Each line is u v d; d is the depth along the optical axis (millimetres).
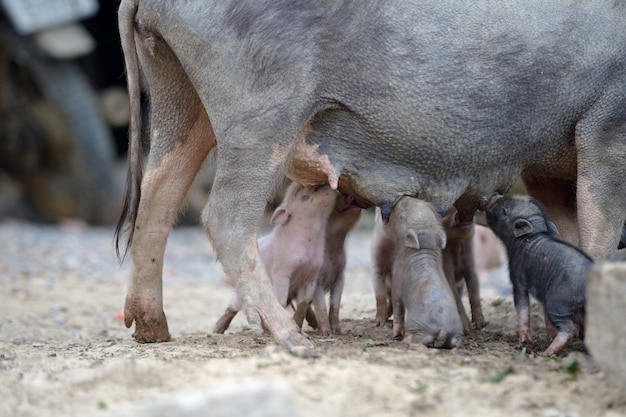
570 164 12680
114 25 37625
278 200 16609
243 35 11266
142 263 12586
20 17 31469
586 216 12227
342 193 12852
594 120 12188
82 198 34750
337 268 13492
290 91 11344
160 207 12562
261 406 7492
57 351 11891
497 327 14047
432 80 11633
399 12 11555
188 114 12414
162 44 11898
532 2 11930
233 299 13875
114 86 38812
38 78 32969
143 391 9133
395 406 8602
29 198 35875
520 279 11672
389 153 11945
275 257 13000
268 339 12453
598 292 8656
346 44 11453
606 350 8617
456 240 13430
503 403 8711
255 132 11359
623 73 12148
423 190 12211
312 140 11859
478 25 11719
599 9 12094
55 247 26766
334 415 8336
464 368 9812
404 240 11617
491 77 11773
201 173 12977
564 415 8453
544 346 11828
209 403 7496
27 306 18484
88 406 8773
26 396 9094
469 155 12047
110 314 18000
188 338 12867
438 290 11195
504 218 11891
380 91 11594
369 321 14367
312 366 9711
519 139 12156
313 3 11344
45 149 34344
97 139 34188
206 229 11664
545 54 11891
